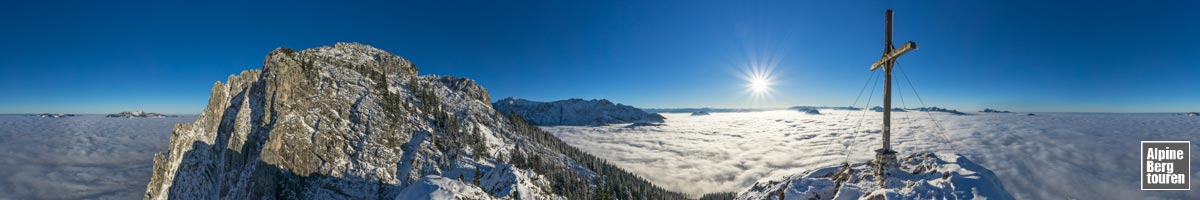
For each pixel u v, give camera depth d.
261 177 99.12
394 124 134.62
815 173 29.91
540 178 53.69
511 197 44.75
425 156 124.50
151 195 143.62
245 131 115.44
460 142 139.88
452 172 121.19
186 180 124.62
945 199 19.19
